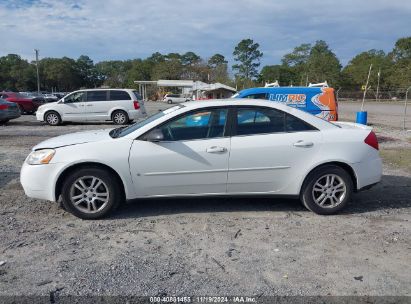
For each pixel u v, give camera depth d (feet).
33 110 81.20
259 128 16.85
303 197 17.20
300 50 355.77
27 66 407.85
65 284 11.24
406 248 13.83
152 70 362.12
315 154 16.84
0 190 20.79
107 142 16.28
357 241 14.40
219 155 16.40
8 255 13.10
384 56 325.42
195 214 17.20
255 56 373.61
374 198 19.88
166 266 12.37
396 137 44.34
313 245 14.03
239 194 17.02
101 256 13.07
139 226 15.80
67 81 423.23
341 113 95.40
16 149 34.35
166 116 16.62
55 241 14.29
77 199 16.33
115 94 59.57
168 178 16.43
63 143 16.56
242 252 13.42
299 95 38.91
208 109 16.72
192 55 418.92
